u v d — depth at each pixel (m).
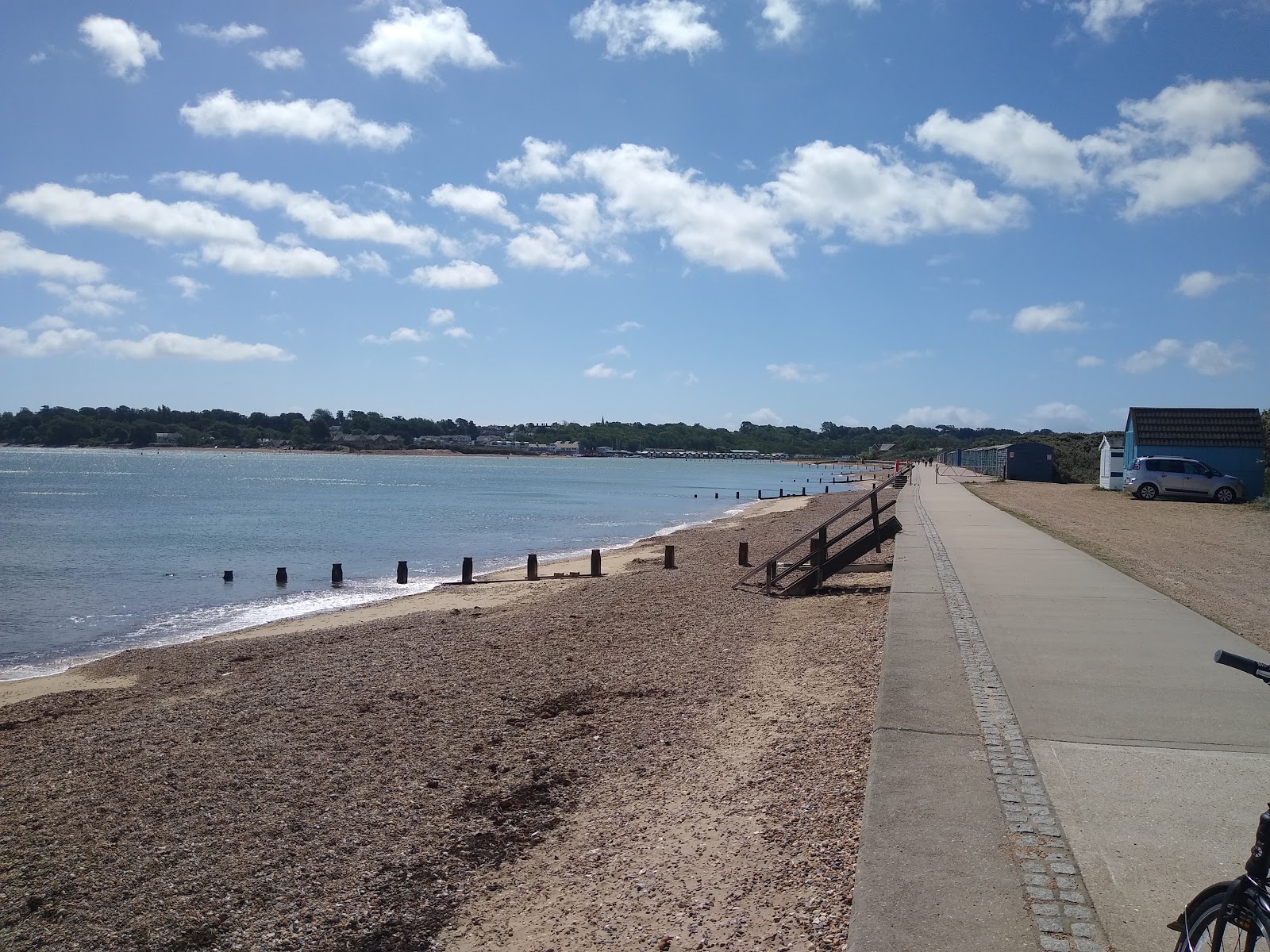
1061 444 79.31
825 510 47.44
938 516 26.27
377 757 8.27
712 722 8.70
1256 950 2.97
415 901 5.61
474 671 11.57
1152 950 3.65
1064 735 6.31
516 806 6.96
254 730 9.28
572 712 9.48
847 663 10.27
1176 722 6.58
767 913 4.84
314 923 5.43
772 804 6.30
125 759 8.48
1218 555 18.59
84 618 19.73
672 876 5.49
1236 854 4.50
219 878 6.02
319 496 69.50
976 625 10.19
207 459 191.38
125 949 5.24
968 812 5.01
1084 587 12.87
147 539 36.84
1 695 12.48
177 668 13.44
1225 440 40.03
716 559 25.86
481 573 27.02
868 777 5.56
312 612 20.20
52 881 6.03
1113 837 4.70
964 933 3.79
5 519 46.03
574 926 5.10
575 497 72.75
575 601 18.00
